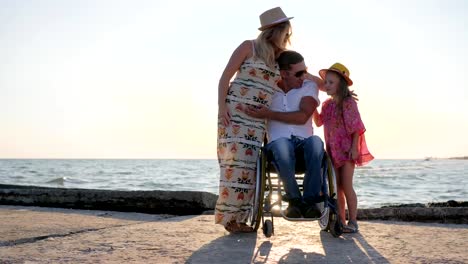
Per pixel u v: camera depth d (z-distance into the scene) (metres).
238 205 4.81
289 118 4.66
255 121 4.80
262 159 4.55
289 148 4.44
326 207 4.37
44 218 6.23
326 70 5.07
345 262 3.63
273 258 3.77
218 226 5.42
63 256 3.84
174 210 7.04
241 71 4.79
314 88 4.82
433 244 4.34
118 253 3.95
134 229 5.21
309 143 4.45
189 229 5.20
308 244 4.36
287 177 4.35
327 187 4.59
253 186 4.85
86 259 3.73
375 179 43.06
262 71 4.73
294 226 5.43
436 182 38.09
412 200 22.11
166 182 41.34
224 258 3.76
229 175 4.80
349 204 5.02
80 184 39.41
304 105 4.71
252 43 4.76
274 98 4.84
